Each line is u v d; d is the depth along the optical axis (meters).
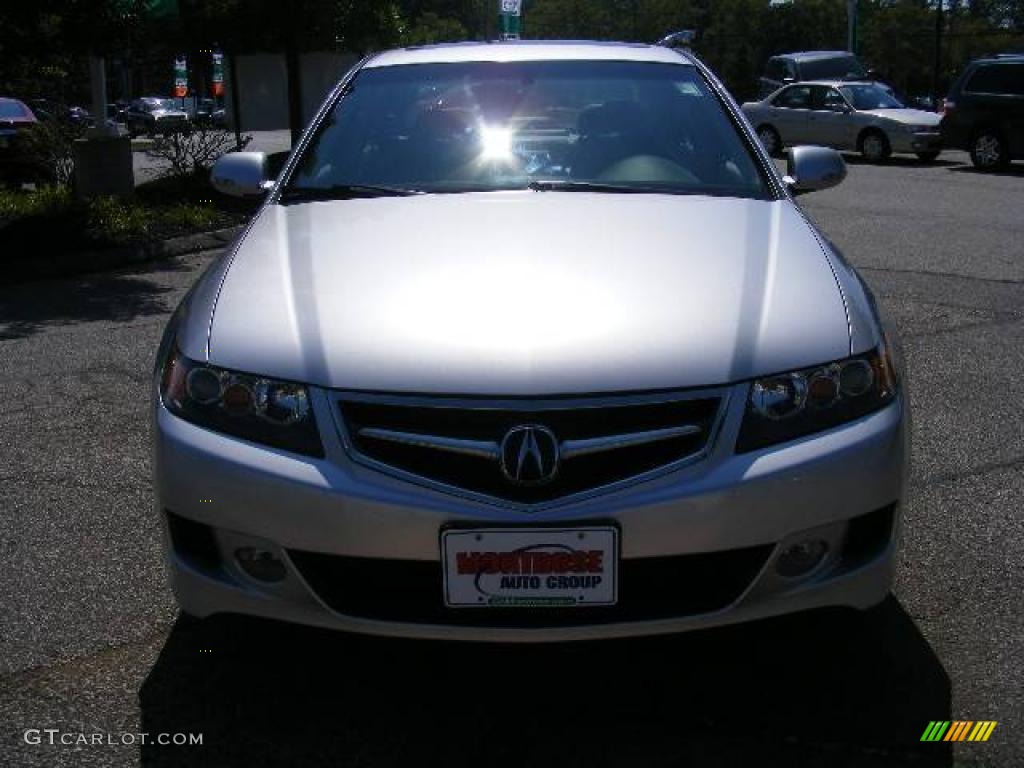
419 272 3.11
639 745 2.83
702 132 4.23
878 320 3.12
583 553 2.64
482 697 3.05
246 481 2.74
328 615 2.76
